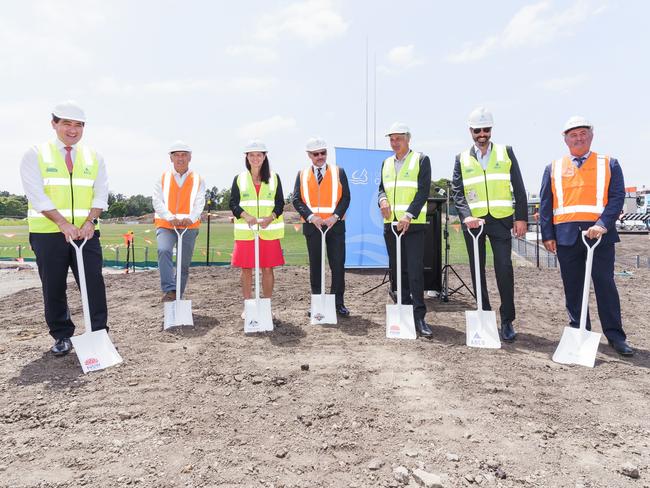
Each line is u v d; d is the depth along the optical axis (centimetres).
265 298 450
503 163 406
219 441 229
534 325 470
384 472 201
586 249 381
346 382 307
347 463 209
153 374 323
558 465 208
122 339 407
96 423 249
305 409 266
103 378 315
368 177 819
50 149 350
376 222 821
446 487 189
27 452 218
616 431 243
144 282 733
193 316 495
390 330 419
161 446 224
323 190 468
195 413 261
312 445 226
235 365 340
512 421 252
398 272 421
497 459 212
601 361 358
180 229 526
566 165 388
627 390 299
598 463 210
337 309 492
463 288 679
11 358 355
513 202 420
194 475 198
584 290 360
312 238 471
